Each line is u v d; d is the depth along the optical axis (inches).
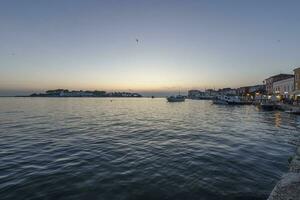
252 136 871.7
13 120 1464.1
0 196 350.6
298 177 338.3
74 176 433.7
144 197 349.4
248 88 5044.3
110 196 352.2
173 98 5728.3
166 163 518.0
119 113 2213.3
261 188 376.8
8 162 521.3
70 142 754.8
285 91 2783.0
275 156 571.2
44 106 3479.3
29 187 382.6
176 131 1019.3
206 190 370.9
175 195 355.3
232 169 471.5
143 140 798.5
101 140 794.8
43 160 538.3
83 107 3302.2
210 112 2310.5
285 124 1231.5
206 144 722.8
